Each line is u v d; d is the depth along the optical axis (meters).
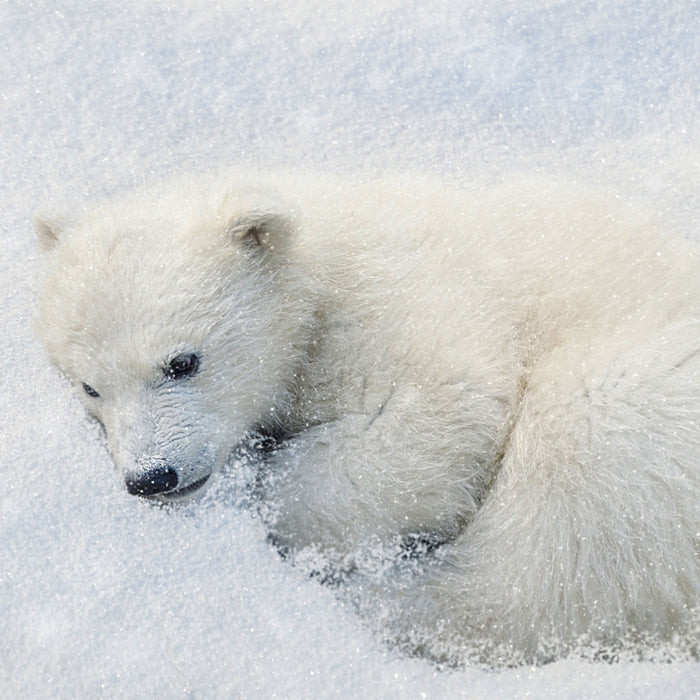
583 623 6.89
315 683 6.50
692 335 7.12
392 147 10.37
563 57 11.12
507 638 7.02
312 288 7.41
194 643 6.60
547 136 10.55
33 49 10.93
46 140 10.20
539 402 7.20
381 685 6.54
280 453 7.61
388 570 7.43
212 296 6.93
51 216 7.71
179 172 9.95
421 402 7.16
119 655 6.47
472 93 10.82
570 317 7.57
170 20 11.28
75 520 7.00
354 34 11.21
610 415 6.87
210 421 6.95
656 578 6.72
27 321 8.10
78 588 6.71
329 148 10.30
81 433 7.38
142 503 7.11
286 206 7.13
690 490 6.64
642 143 10.47
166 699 6.33
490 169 10.13
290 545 7.36
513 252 7.81
